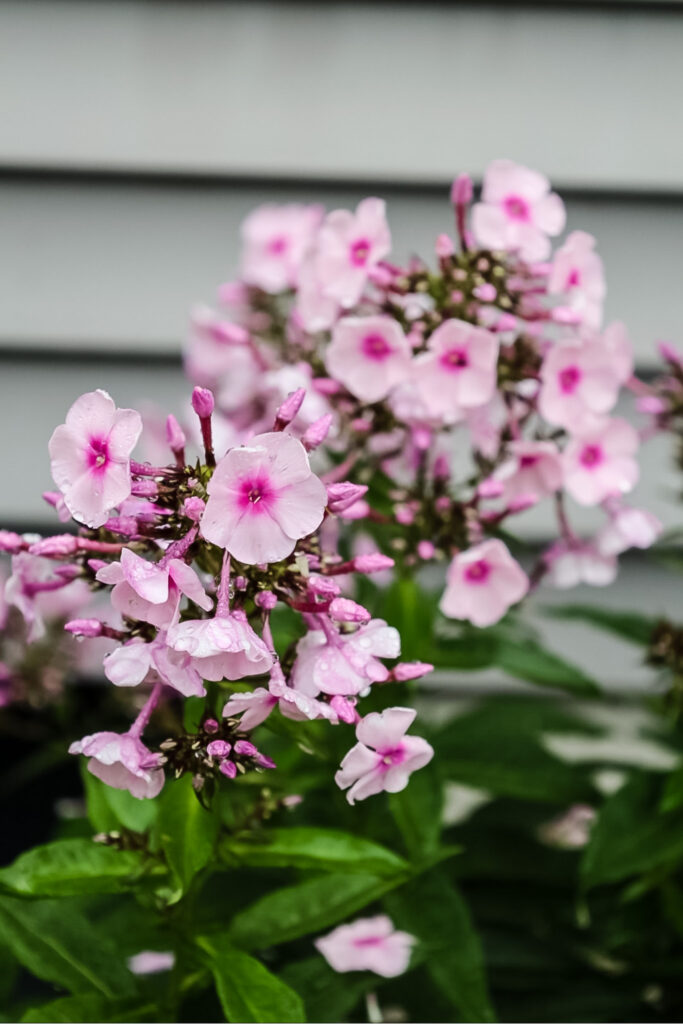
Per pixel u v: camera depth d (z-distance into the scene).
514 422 0.79
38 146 0.92
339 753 0.78
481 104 0.92
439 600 0.82
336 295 0.79
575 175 0.92
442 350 0.76
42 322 0.93
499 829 0.87
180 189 0.93
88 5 0.91
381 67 0.92
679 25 0.91
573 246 0.79
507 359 0.79
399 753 0.69
